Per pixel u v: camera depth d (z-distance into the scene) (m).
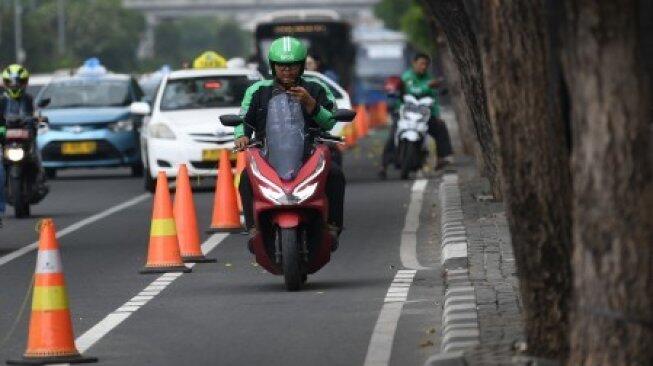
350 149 78.44
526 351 18.77
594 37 15.30
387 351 21.31
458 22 39.03
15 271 31.38
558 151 18.16
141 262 32.47
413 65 53.81
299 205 26.53
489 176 41.47
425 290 27.27
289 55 26.94
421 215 41.19
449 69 64.88
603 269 15.48
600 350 15.55
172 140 51.16
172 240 30.75
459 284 26.30
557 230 18.28
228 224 37.94
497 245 31.92
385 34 155.25
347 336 22.59
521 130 18.09
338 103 54.06
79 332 23.47
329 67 104.31
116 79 62.09
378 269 30.45
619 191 15.34
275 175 26.69
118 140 59.66
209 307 25.80
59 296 20.78
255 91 27.47
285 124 26.92
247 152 27.28
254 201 26.94
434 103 54.03
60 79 62.16
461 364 18.55
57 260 20.84
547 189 18.19
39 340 20.69
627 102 15.29
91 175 63.03
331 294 26.95
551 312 18.48
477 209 39.59
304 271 27.67
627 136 15.30
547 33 17.83
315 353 21.27
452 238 33.28
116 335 23.11
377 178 55.50
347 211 42.69
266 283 28.75
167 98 52.78
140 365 20.62
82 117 59.69
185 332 23.31
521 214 18.34
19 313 25.20
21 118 43.31
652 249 15.34
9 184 42.97
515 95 18.02
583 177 15.54
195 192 51.28
